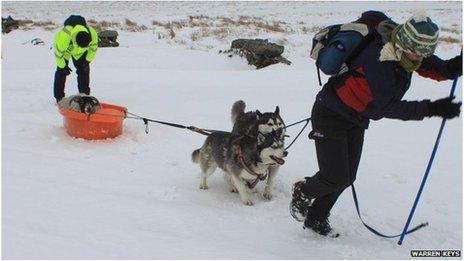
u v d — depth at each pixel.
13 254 2.89
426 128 7.04
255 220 4.13
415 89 9.52
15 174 4.58
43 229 3.34
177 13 27.16
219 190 4.91
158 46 17.98
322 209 3.79
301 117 7.54
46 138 6.10
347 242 3.79
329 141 3.48
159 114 7.58
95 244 3.19
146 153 5.85
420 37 2.91
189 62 15.43
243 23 22.67
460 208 4.48
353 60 3.24
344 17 25.78
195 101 8.42
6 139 5.89
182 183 4.98
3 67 13.37
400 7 29.59
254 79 10.62
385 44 3.11
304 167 5.55
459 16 25.92
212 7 30.20
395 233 3.99
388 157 5.87
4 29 19.53
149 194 4.52
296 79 10.59
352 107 3.34
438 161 5.74
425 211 4.42
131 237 3.39
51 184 4.37
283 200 4.67
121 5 30.20
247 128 5.13
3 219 3.42
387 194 4.82
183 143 6.27
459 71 3.51
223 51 16.38
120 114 6.30
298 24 23.59
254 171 4.44
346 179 3.57
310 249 3.61
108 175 4.94
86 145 5.96
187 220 3.92
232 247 3.40
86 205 3.96
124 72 11.31
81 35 7.68
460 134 6.78
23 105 7.97
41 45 16.97
